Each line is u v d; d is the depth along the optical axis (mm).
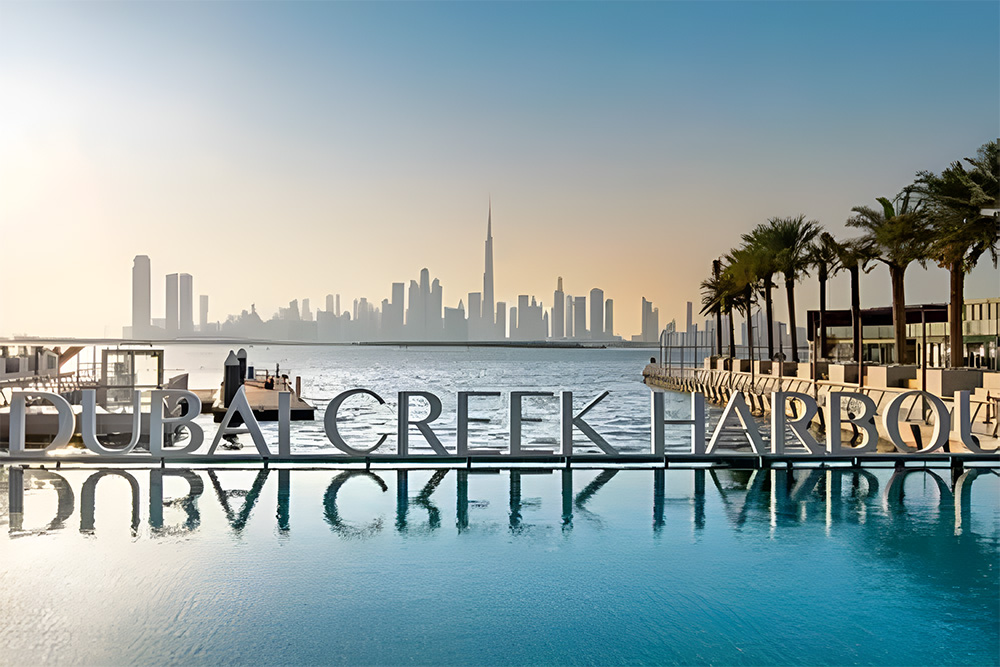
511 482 13383
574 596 7270
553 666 5738
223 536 9398
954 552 8766
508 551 8766
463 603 7066
